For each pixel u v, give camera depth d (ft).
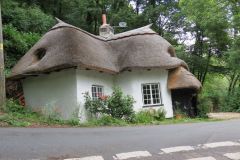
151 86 61.46
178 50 118.73
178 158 20.49
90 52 53.06
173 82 62.34
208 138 27.09
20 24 70.23
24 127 35.06
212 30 107.04
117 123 43.91
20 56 64.18
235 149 22.62
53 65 49.67
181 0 97.30
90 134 30.27
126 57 59.82
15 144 24.18
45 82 54.29
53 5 100.58
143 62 58.75
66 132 31.48
